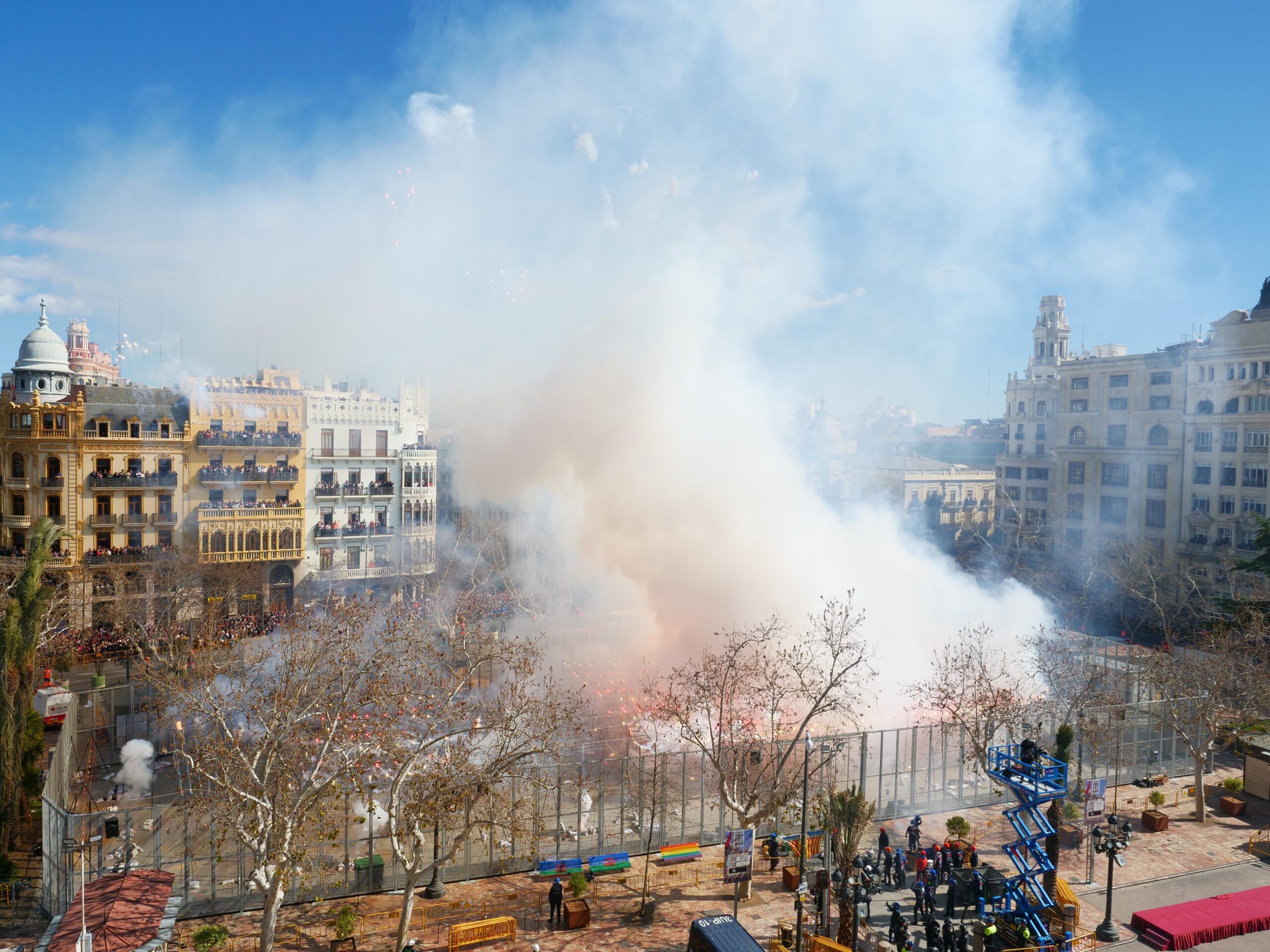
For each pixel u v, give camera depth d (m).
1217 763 58.44
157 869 35.88
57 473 80.62
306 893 38.19
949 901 37.28
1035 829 46.00
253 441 88.44
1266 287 101.19
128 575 80.50
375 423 95.94
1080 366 119.94
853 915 34.50
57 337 86.12
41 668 65.81
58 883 35.88
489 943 34.88
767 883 41.25
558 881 37.16
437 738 36.34
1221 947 35.66
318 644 49.47
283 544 88.56
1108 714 53.75
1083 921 37.84
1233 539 99.06
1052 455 127.06
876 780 50.41
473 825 34.75
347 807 38.34
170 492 85.25
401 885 39.69
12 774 41.34
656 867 42.47
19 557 78.94
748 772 46.91
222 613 82.19
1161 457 108.00
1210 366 103.31
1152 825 47.59
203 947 32.88
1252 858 44.31
